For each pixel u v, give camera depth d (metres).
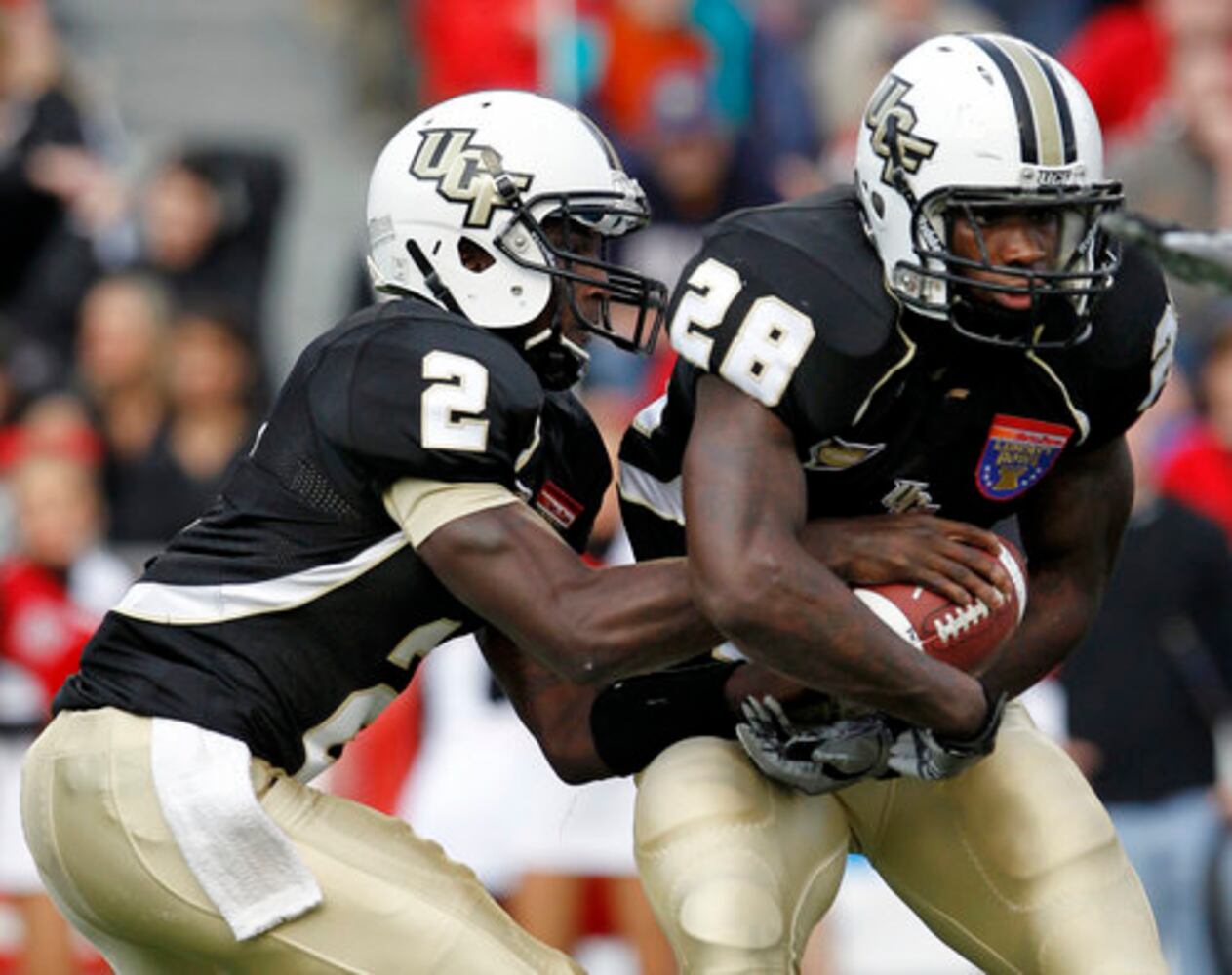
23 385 24.89
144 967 13.66
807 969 21.02
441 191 13.72
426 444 12.88
